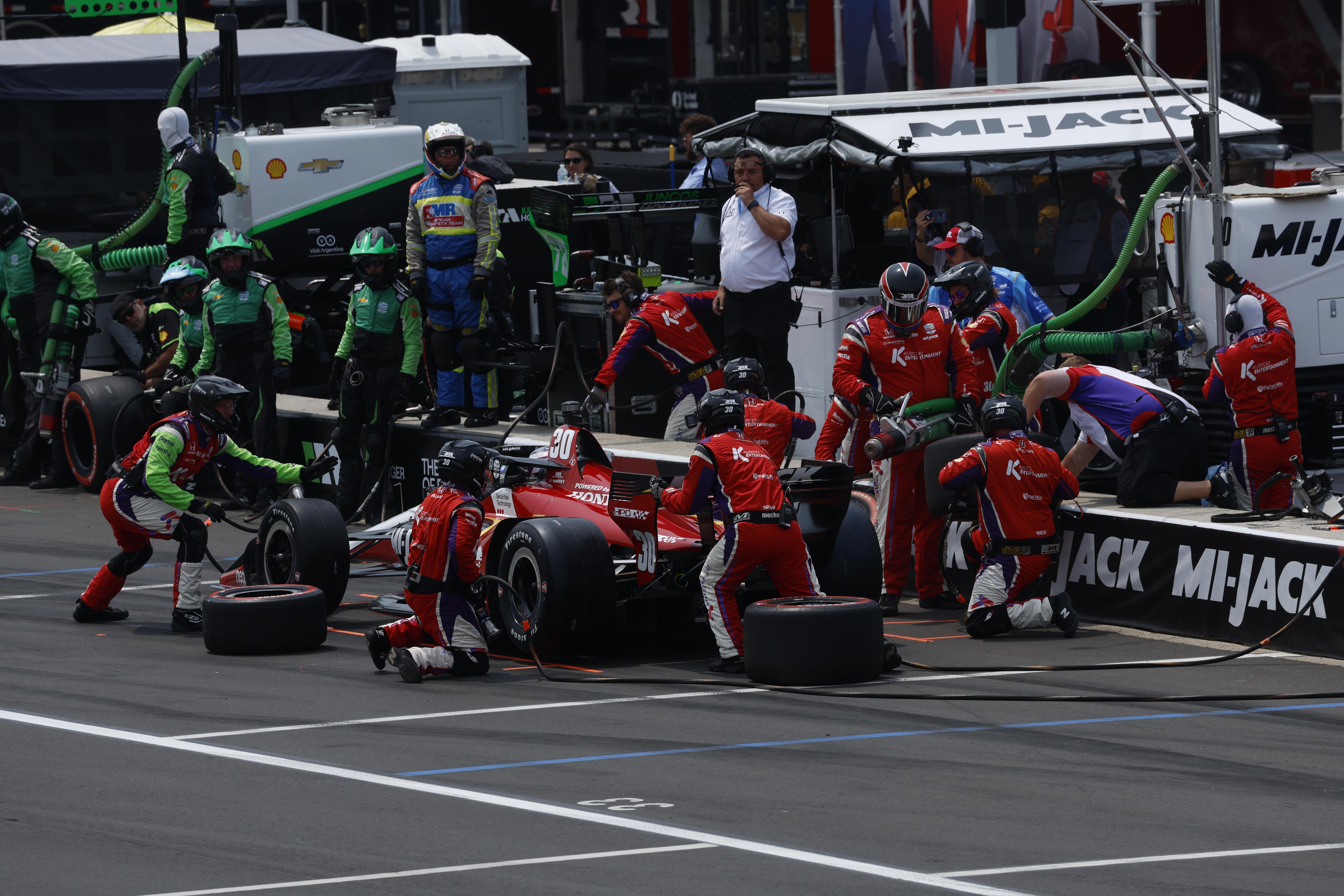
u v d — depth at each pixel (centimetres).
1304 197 4453
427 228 4925
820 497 3488
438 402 5103
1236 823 2353
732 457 3338
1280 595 3534
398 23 11494
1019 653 3578
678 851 2250
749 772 2655
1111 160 4969
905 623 3959
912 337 3966
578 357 4788
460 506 3381
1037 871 2142
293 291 6319
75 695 3275
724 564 3353
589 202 5372
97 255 6194
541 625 3403
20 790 2608
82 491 6012
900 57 8194
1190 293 4491
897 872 2145
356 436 5084
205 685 3359
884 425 3903
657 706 3139
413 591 3416
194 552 3934
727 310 4653
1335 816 2381
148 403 5706
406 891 2100
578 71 10775
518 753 2795
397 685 3347
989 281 4175
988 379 4188
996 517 3706
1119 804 2456
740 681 3322
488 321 4991
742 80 9562
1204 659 3475
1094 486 4569
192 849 2292
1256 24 7812
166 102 6644
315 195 6206
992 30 6894
